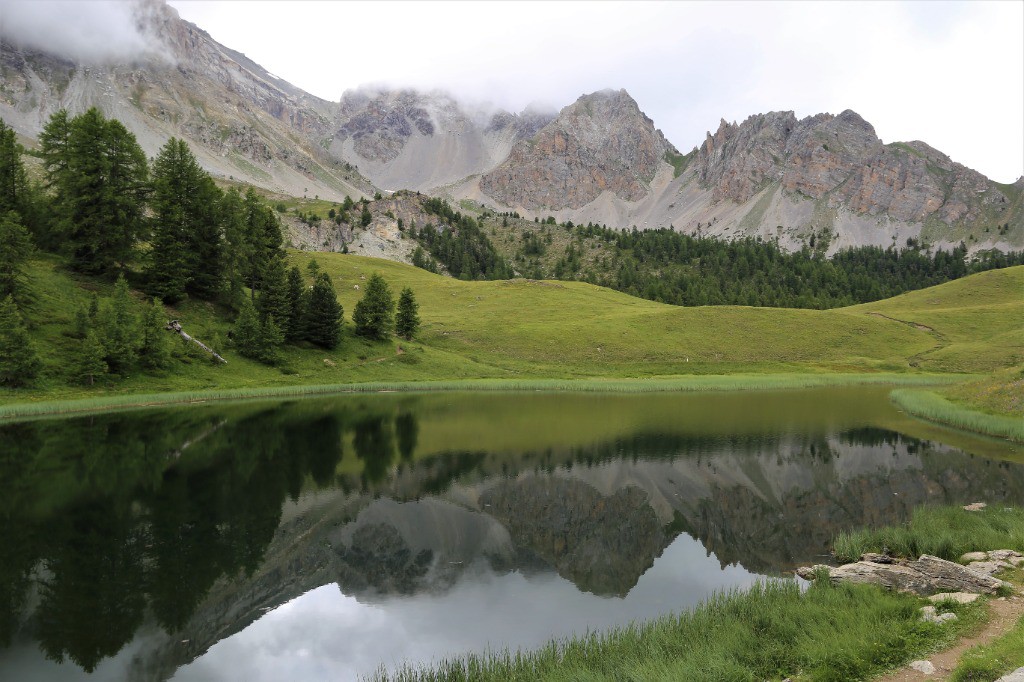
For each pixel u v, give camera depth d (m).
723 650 13.46
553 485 35.53
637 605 19.44
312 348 96.69
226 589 20.97
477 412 63.62
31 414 55.72
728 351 121.88
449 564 23.42
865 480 36.03
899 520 28.02
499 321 136.88
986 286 181.75
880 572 18.30
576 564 23.39
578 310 151.50
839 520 28.47
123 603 19.77
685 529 27.70
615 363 112.69
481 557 24.27
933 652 12.25
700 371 110.56
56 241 85.19
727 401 74.75
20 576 21.75
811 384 94.06
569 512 30.38
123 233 83.75
